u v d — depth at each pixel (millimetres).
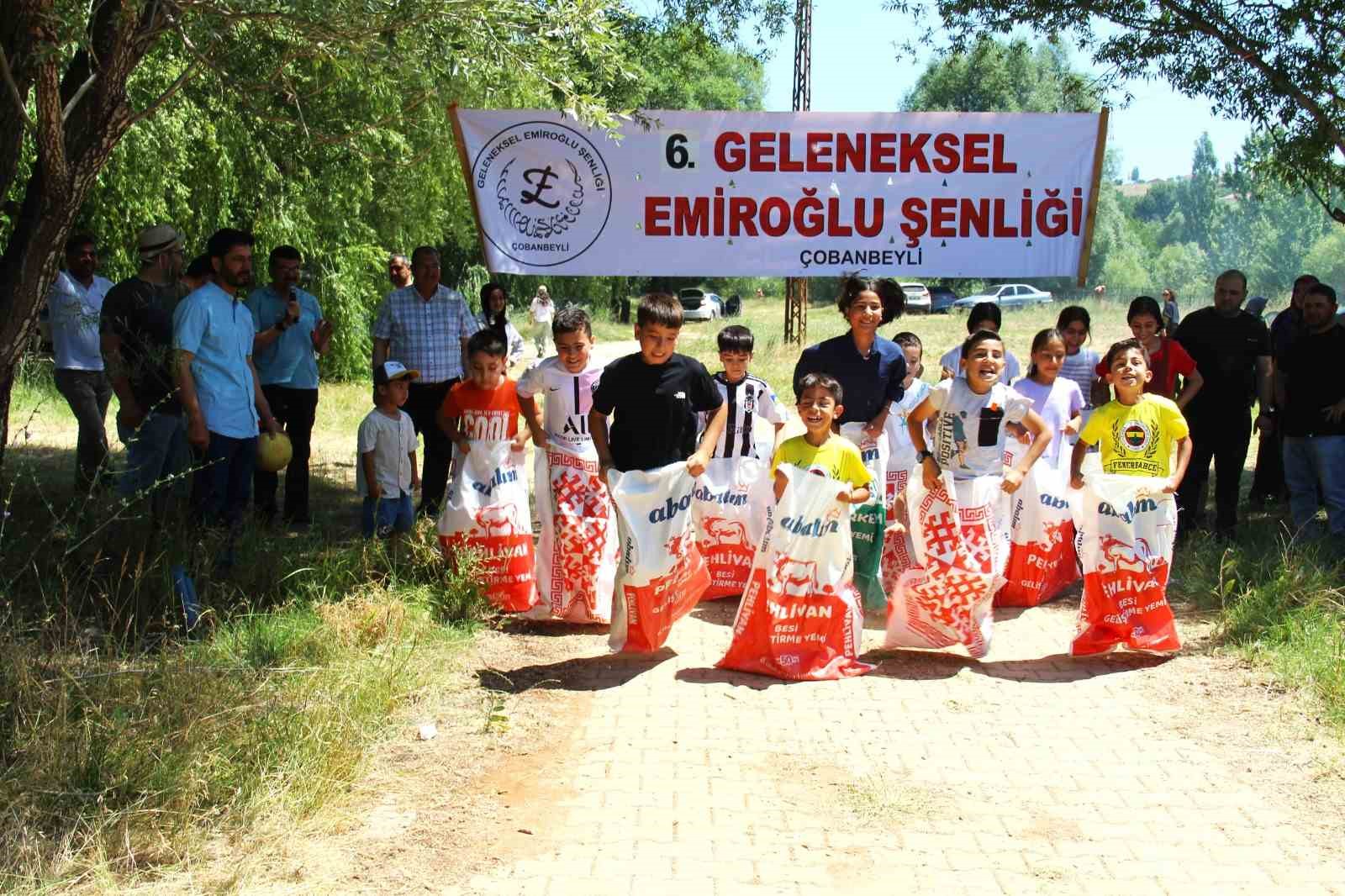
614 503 6223
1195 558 8227
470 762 5082
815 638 6250
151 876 4035
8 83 5746
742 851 4309
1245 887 4070
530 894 3986
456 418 7160
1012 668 6379
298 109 8148
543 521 7059
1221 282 9016
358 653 5988
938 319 47406
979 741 5359
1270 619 6594
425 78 7961
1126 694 5961
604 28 6688
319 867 4148
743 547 7711
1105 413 6688
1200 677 6172
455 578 6969
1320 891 4043
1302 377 8430
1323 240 62375
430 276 9156
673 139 8500
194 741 4672
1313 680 5848
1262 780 4922
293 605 6652
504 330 9914
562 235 8562
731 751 5223
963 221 8641
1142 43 9797
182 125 14391
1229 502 9172
